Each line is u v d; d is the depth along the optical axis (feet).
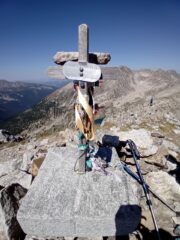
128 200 3.60
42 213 3.33
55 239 3.47
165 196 5.12
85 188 3.86
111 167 4.56
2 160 7.80
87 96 3.84
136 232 3.88
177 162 6.66
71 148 5.45
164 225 4.28
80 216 3.30
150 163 6.17
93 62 3.95
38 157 6.36
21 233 3.75
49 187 3.88
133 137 7.03
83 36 3.56
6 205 3.63
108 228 3.38
